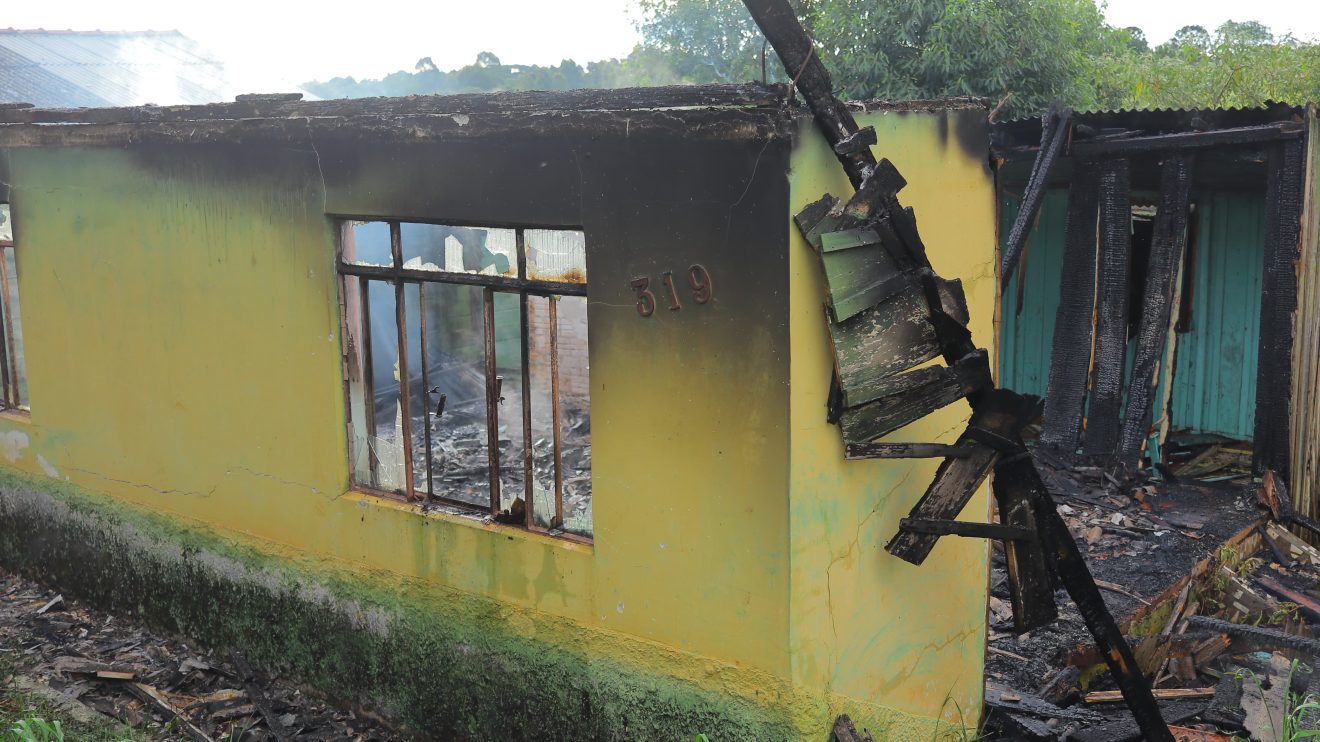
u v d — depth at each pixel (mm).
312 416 6246
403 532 5965
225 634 7012
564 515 5535
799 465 4480
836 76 15070
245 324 6473
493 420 5605
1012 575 4918
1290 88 19156
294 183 6008
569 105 4969
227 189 6348
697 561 4809
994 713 6059
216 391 6742
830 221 4352
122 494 7539
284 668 6707
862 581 5000
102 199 7117
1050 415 10656
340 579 6289
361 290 6039
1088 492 10008
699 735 4828
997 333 5840
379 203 5645
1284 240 9320
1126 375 11242
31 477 8188
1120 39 21672
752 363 4465
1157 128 10172
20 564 8445
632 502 4988
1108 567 8305
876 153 4777
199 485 7000
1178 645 7023
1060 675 6582
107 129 6879
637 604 5062
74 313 7559
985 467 4738
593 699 5277
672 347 4699
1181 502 9758
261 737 6172
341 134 5664
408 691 6070
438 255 5773
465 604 5746
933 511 4773
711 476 4691
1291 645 6922
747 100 4359
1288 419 9430
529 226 5117
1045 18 14930
